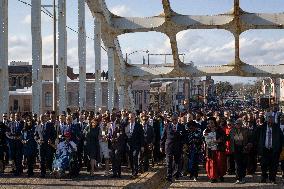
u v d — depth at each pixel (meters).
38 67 21.47
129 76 37.16
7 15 19.95
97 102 31.22
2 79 19.75
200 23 32.41
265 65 35.75
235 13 31.91
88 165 17.75
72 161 15.94
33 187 13.72
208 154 16.28
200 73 36.31
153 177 16.27
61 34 24.05
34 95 21.41
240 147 16.02
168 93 74.94
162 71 36.72
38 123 16.45
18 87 70.25
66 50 24.45
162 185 15.73
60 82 24.08
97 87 31.25
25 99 63.03
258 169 20.02
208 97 108.56
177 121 16.61
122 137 16.33
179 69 36.34
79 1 27.81
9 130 16.61
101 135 16.84
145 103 68.94
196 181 16.50
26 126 16.31
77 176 16.19
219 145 16.27
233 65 35.72
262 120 17.17
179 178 17.23
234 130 16.25
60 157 15.86
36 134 16.14
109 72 33.75
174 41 33.25
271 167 16.11
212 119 16.50
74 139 16.86
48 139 16.12
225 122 18.36
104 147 16.81
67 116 17.08
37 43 21.42
